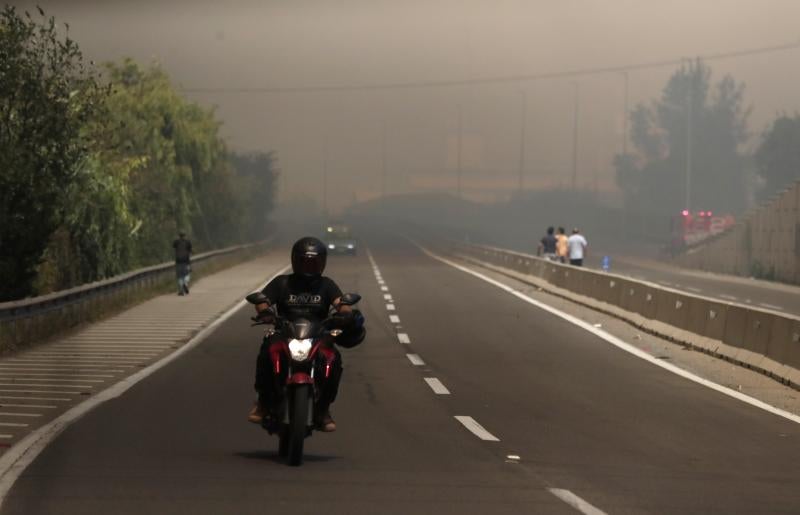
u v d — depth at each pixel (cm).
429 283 10169
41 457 2398
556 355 4831
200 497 1969
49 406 3269
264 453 2477
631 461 2455
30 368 4259
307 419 2225
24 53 5881
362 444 2627
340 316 2316
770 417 3200
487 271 12444
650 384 3919
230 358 4641
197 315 6825
